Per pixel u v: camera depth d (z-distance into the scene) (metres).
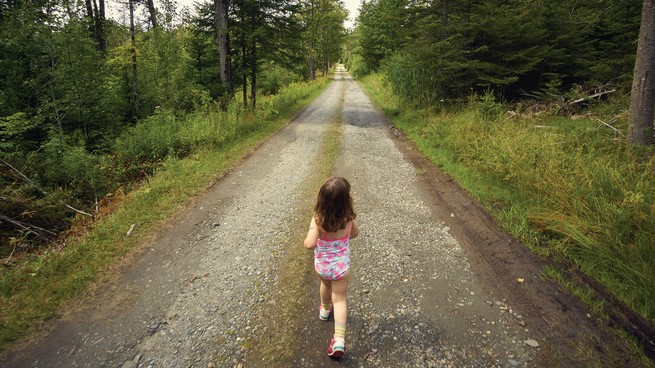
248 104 16.45
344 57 90.00
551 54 13.27
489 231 4.98
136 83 14.15
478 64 13.23
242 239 4.92
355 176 7.69
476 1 13.68
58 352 2.90
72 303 3.51
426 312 3.40
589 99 11.39
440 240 4.83
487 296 3.62
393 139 11.59
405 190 6.82
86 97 10.46
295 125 13.96
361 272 4.09
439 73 15.13
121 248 4.55
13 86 9.18
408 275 4.02
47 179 6.74
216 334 3.12
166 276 4.02
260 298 3.63
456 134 9.86
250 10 15.02
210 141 9.77
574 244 4.31
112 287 3.79
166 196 6.29
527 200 5.71
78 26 10.12
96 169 6.99
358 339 3.06
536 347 2.92
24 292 3.59
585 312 3.29
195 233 5.08
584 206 4.79
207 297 3.65
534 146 7.16
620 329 3.05
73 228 5.15
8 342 2.99
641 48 6.83
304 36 18.02
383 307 3.48
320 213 2.67
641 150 6.63
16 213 5.41
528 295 3.58
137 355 2.89
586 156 6.61
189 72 16.02
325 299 3.13
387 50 33.84
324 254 2.79
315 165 8.49
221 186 7.01
